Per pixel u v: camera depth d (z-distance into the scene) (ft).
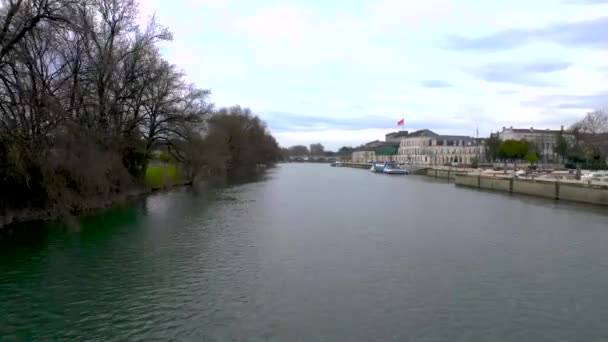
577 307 50.21
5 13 77.46
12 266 62.34
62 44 89.66
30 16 76.28
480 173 252.42
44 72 95.50
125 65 126.62
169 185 187.11
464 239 84.84
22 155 79.51
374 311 48.39
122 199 132.26
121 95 131.03
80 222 94.32
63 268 61.98
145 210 116.37
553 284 57.93
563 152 354.74
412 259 69.41
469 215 118.21
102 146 116.98
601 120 322.34
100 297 51.42
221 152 236.02
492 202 152.56
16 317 45.62
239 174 329.52
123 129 135.95
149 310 47.80
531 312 48.67
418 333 43.21
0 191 82.48
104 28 117.29
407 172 410.31
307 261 67.46
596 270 64.23
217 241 80.23
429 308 49.44
